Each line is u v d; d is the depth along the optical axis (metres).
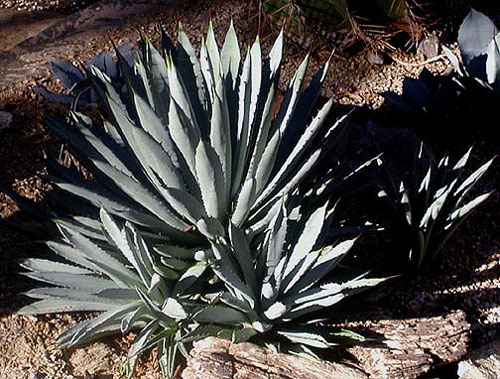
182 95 1.38
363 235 1.70
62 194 1.56
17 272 1.57
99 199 1.46
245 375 1.40
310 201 1.54
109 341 1.51
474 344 1.56
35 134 1.89
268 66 1.57
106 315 1.39
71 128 1.51
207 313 1.37
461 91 1.96
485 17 1.99
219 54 1.66
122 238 1.35
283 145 1.56
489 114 1.97
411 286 1.63
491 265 1.69
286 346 1.46
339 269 1.57
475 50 1.97
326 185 1.54
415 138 1.86
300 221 1.48
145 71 1.50
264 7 2.14
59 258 1.57
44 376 1.42
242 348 1.44
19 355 1.46
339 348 1.47
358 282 1.38
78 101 1.92
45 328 1.51
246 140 1.46
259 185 1.45
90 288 1.44
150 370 1.47
